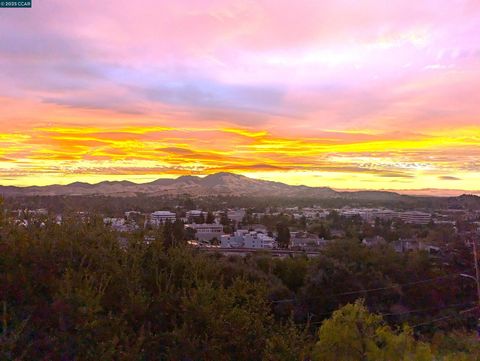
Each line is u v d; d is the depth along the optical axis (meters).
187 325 5.27
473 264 27.27
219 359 5.17
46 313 4.60
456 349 18.38
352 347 8.22
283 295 21.59
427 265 28.22
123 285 5.46
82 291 4.75
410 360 8.11
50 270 5.16
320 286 23.23
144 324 5.19
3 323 4.31
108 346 4.52
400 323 23.44
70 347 4.45
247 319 5.68
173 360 4.92
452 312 25.22
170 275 5.92
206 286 5.63
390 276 27.17
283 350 5.77
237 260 24.39
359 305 8.66
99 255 5.68
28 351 4.24
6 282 4.76
